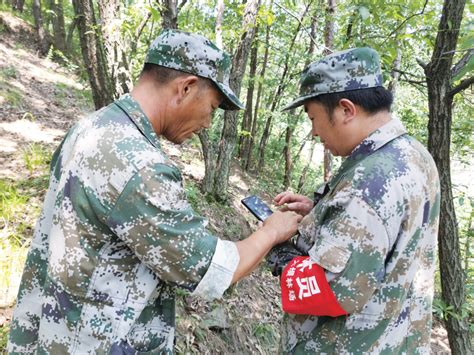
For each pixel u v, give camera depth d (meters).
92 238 1.07
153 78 1.19
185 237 1.07
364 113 1.26
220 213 4.87
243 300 3.69
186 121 1.25
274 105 7.96
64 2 14.99
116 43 3.65
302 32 7.18
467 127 3.80
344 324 1.29
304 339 1.40
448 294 2.27
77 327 1.09
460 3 1.88
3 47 9.83
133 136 1.08
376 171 1.17
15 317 1.32
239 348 3.07
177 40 1.16
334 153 1.39
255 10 4.00
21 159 4.51
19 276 2.62
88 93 8.84
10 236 2.99
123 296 1.11
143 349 1.20
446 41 1.96
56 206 1.12
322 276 1.19
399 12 2.61
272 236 1.32
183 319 2.85
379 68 1.28
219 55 1.21
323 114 1.31
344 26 4.48
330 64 1.27
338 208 1.21
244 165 8.16
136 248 1.05
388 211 1.14
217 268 1.11
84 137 1.09
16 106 6.43
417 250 1.25
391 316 1.27
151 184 1.03
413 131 5.60
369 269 1.15
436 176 1.32
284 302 1.31
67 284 1.08
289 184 8.66
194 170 5.71
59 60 11.38
